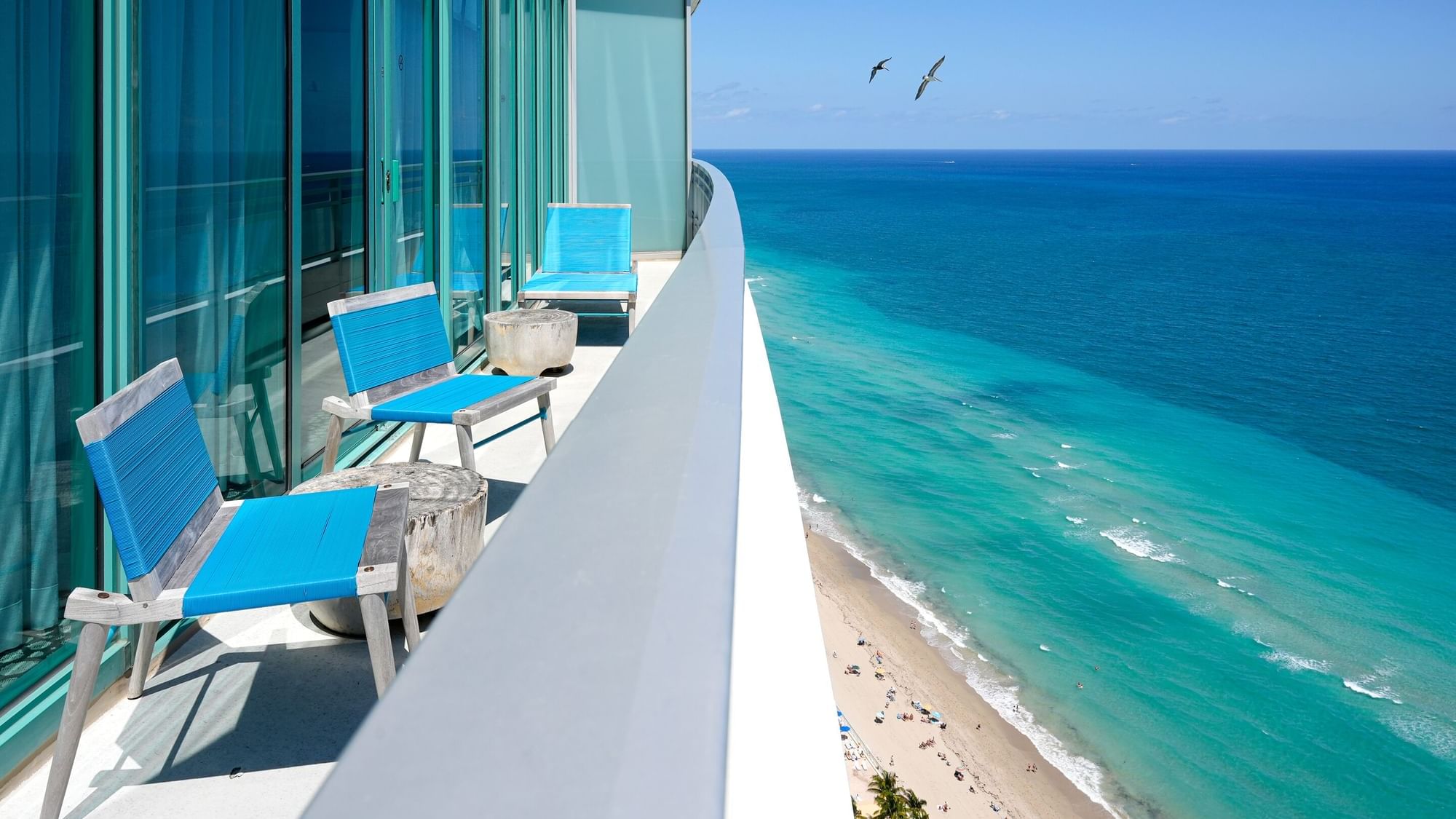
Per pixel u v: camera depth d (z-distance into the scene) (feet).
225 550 7.07
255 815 6.91
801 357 161.99
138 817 6.86
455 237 19.61
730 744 4.09
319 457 13.15
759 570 5.81
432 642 1.76
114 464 6.12
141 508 6.39
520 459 14.99
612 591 2.03
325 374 13.23
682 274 8.57
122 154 8.32
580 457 3.17
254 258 10.96
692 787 1.33
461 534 9.34
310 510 7.88
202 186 9.77
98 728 7.88
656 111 38.45
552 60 32.50
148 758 7.52
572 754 1.39
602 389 4.25
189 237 9.59
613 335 24.47
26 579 7.48
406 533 8.82
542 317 19.57
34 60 7.32
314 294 12.80
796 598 5.43
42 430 7.61
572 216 25.48
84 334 8.06
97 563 8.34
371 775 1.32
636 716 1.50
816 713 4.32
